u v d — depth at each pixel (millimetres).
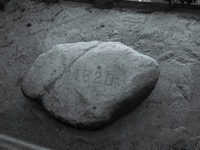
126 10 3389
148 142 1972
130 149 1945
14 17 3441
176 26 3045
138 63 2025
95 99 1921
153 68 2012
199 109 2158
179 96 2262
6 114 2279
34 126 2164
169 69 2516
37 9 3527
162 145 1946
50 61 2283
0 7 3559
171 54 2664
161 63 2596
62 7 3527
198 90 2311
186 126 2051
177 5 3250
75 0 3582
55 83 2115
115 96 1893
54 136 2080
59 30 3158
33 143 2043
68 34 3059
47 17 3385
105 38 2977
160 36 2930
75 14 3385
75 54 2244
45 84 2145
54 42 2986
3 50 2955
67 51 2299
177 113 2148
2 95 2453
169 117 2121
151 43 2855
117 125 2094
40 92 2137
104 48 2213
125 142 1986
